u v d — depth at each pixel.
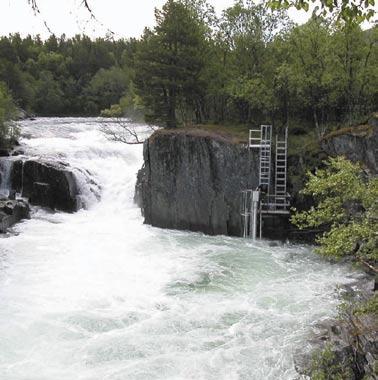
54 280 18.33
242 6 32.56
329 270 19.80
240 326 14.68
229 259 21.16
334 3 6.38
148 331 14.41
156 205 26.20
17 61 82.50
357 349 11.43
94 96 83.38
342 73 27.55
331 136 24.16
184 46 30.09
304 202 24.41
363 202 11.59
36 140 39.12
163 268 19.92
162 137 25.67
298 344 13.34
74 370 12.35
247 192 24.48
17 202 27.08
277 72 29.62
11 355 13.02
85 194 30.55
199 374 12.20
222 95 32.88
